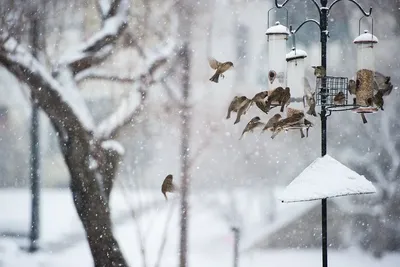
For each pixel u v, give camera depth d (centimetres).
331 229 1872
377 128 1973
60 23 1250
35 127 1856
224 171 1920
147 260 1466
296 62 773
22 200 2370
